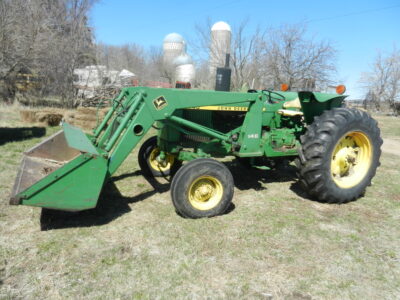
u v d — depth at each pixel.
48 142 4.01
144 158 4.93
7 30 13.60
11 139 7.28
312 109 4.71
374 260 2.91
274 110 4.45
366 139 4.25
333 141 3.91
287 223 3.55
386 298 2.43
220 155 4.38
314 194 4.08
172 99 3.66
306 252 2.99
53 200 3.02
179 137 4.27
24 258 2.71
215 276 2.59
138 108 3.53
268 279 2.58
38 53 14.99
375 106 31.59
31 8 14.73
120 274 2.56
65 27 17.22
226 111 4.31
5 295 2.27
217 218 3.61
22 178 3.36
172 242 3.05
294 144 4.59
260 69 18.91
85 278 2.49
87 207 3.17
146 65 36.84
